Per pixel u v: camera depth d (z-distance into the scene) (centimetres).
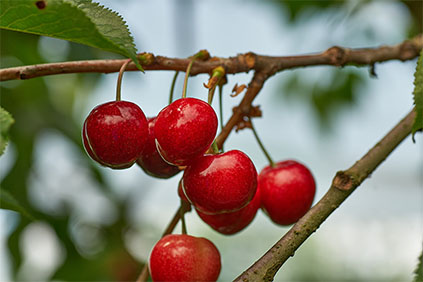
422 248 45
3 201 46
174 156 45
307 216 44
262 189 50
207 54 48
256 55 49
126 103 45
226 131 49
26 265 70
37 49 65
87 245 73
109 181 75
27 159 70
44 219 70
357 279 106
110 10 43
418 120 44
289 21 77
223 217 48
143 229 77
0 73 45
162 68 47
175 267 46
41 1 42
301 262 110
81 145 73
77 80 72
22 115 71
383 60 54
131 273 73
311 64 52
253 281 43
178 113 44
